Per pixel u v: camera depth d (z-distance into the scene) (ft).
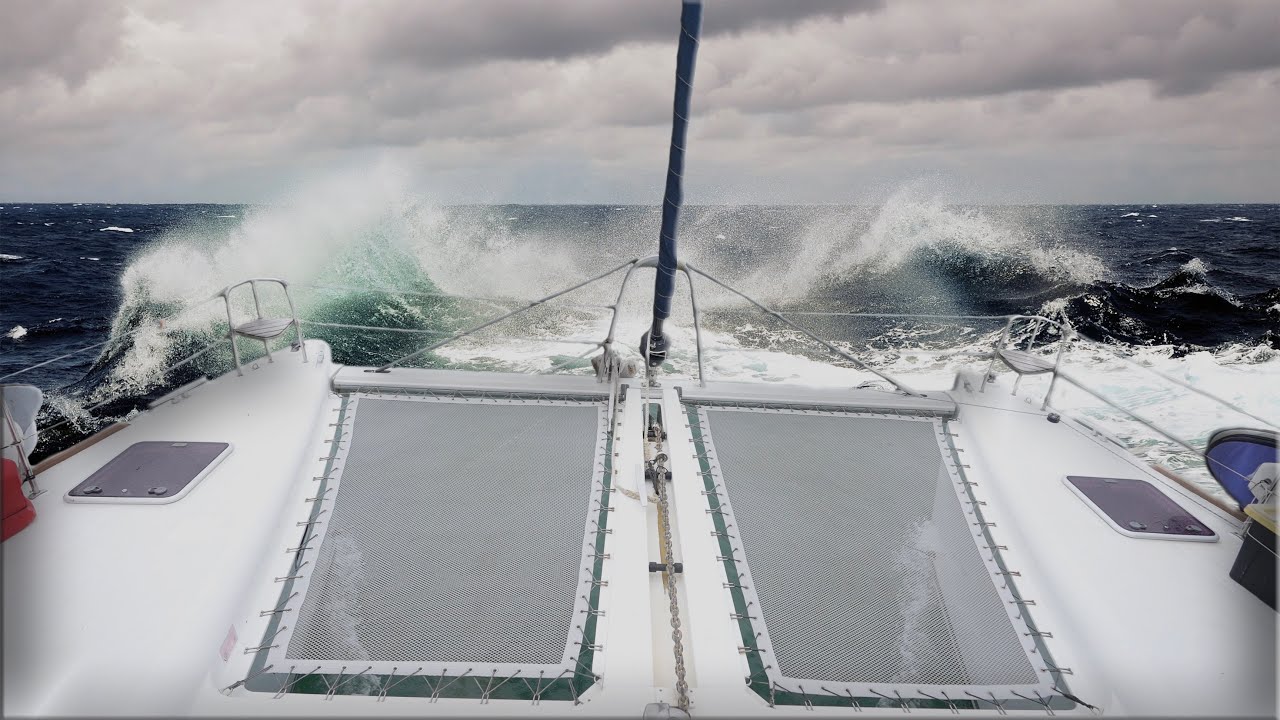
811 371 31.17
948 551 8.69
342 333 37.99
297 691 6.62
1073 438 10.87
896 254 63.72
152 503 8.38
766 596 7.91
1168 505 9.14
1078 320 44.62
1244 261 72.33
